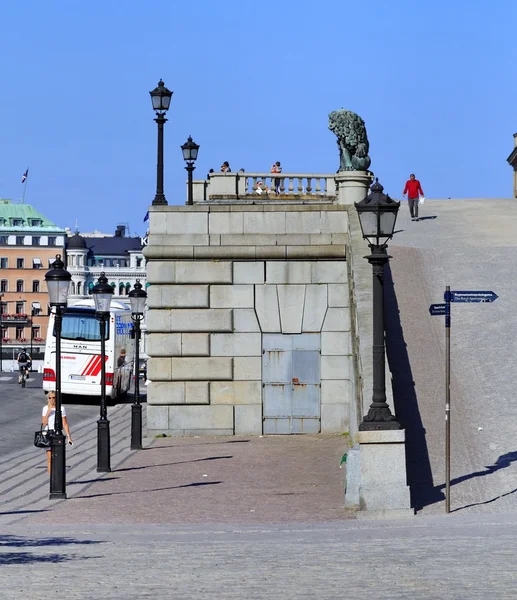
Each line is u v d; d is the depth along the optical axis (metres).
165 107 45.91
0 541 22.61
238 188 57.50
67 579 16.78
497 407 32.41
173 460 38.06
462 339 37.28
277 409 44.38
